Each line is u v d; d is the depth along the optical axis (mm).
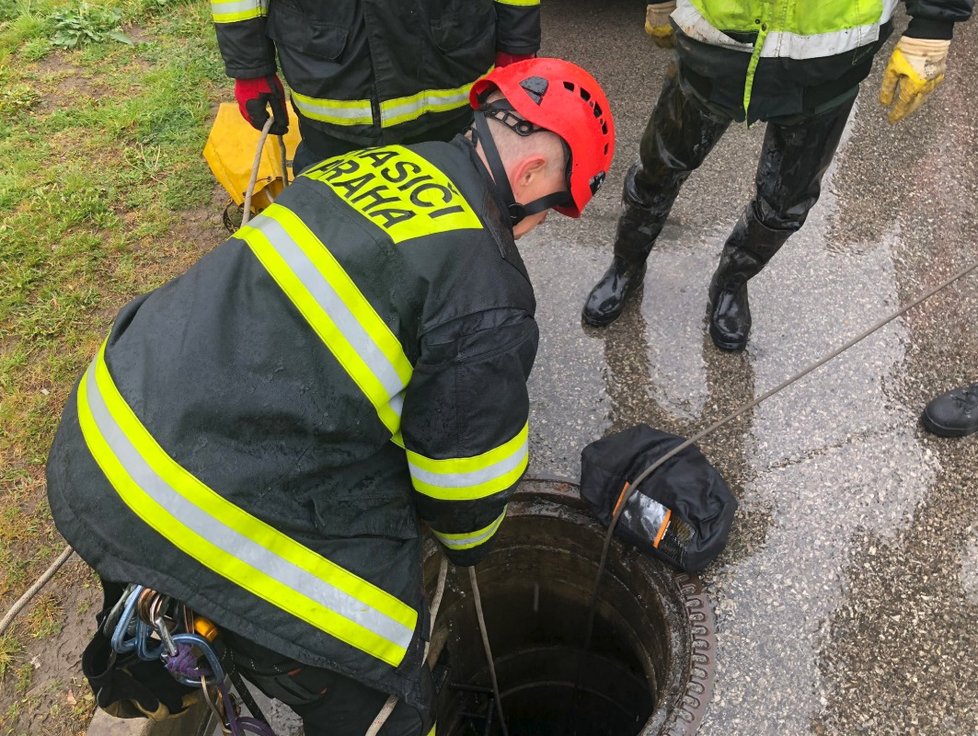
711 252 2863
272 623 1172
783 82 1718
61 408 2467
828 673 1832
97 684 1315
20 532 2152
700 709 1776
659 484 1974
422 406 1191
